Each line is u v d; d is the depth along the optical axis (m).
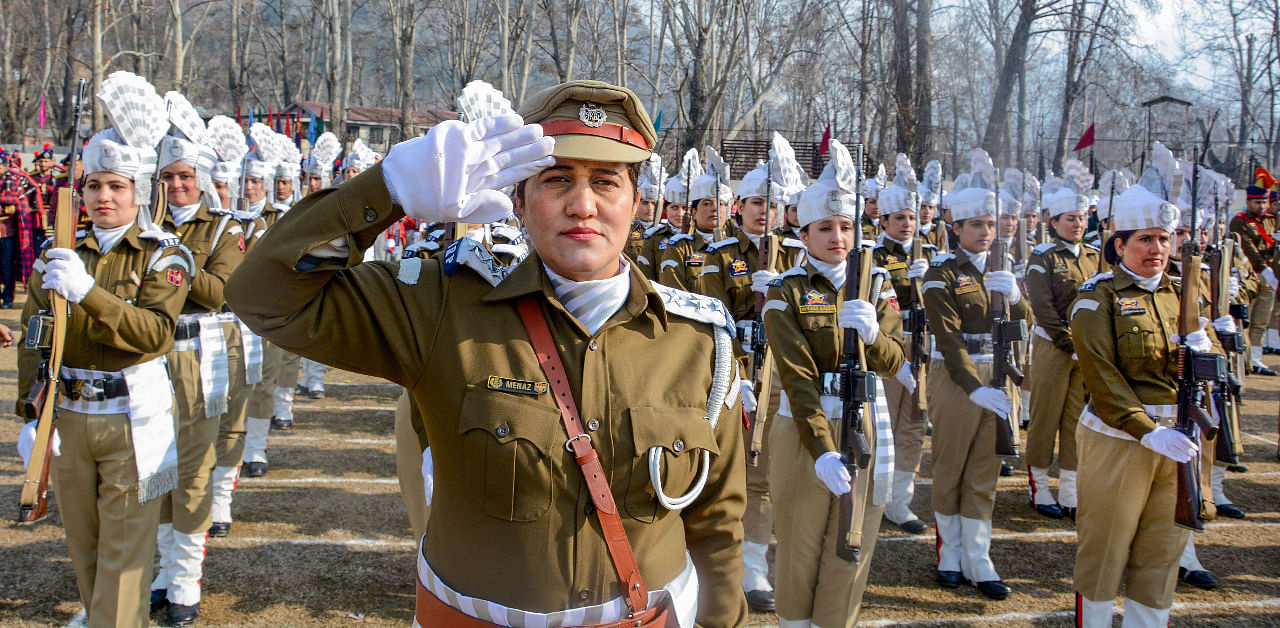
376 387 9.78
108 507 3.62
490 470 1.82
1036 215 7.69
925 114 22.48
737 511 2.13
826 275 3.78
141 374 3.70
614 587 1.86
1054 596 4.95
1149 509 3.99
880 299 3.79
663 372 1.95
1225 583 5.20
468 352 1.86
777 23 29.14
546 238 1.89
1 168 12.76
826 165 3.78
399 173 1.66
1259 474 7.36
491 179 1.67
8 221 12.76
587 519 1.85
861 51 30.45
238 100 37.06
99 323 3.42
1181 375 3.89
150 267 3.69
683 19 25.05
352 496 6.12
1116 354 4.03
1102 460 4.02
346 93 27.06
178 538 4.30
